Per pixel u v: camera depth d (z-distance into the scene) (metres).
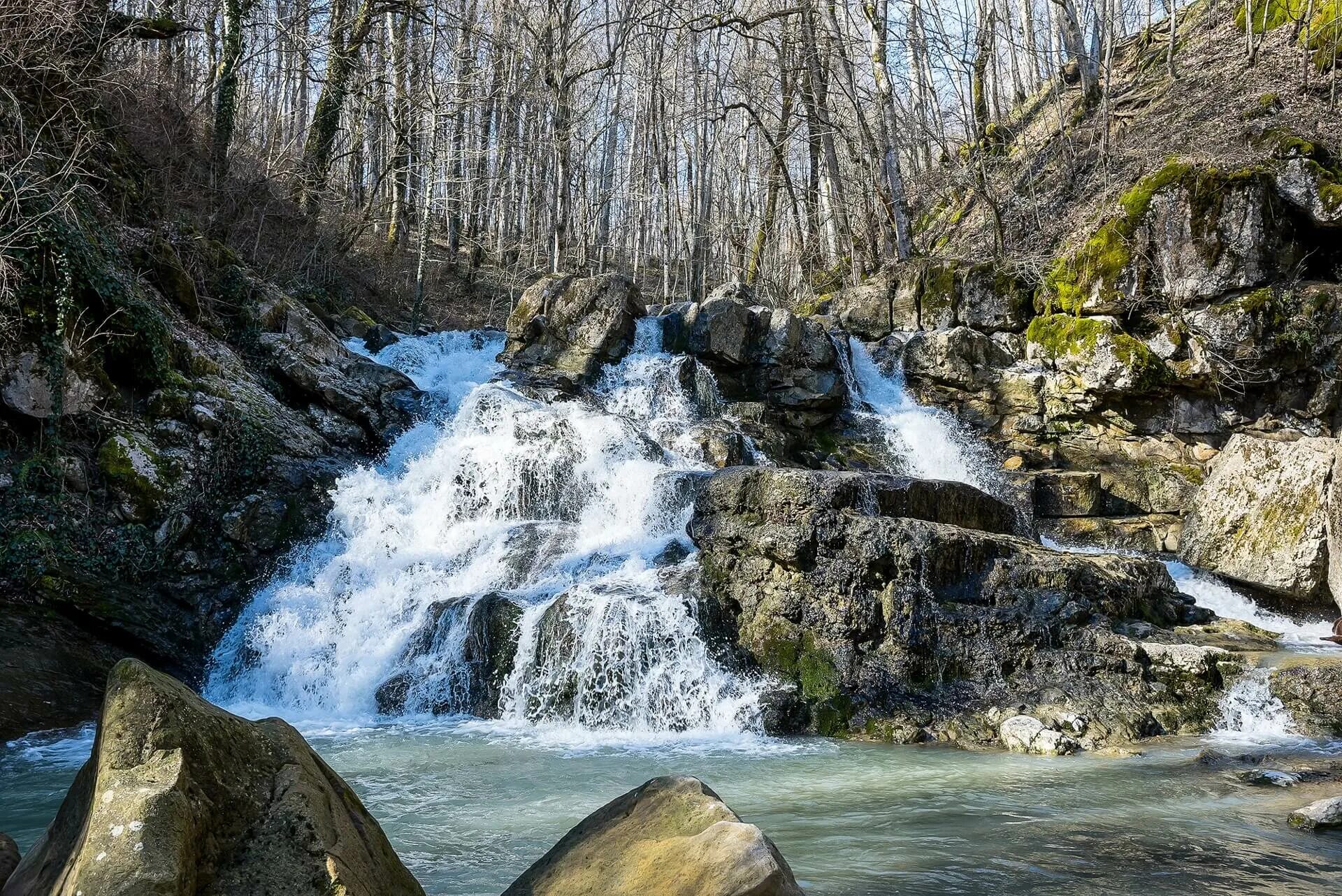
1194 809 6.72
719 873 3.35
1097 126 23.91
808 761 8.52
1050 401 18.27
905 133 29.00
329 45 22.95
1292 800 6.98
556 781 7.75
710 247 33.50
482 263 32.00
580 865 3.76
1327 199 16.55
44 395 11.89
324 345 16.36
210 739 3.45
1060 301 18.62
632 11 26.31
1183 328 17.05
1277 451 14.51
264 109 29.59
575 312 17.97
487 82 29.67
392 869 3.63
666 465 14.64
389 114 24.88
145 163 17.08
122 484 12.25
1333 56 20.19
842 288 26.19
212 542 12.84
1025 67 33.22
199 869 3.18
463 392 16.38
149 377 13.16
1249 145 18.39
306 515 13.46
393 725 10.27
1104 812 6.69
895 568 10.39
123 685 3.48
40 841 3.54
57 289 12.10
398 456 15.19
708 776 7.94
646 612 10.41
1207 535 14.87
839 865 5.53
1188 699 9.66
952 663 10.06
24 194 12.03
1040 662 9.97
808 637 10.39
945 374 18.78
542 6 27.84
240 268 16.62
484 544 12.94
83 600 11.24
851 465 17.39
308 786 3.50
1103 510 17.11
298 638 11.84
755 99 28.06
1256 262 16.67
